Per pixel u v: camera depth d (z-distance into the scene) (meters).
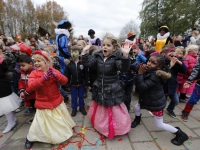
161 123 2.24
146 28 23.72
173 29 18.78
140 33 24.83
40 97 2.18
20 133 2.56
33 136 2.19
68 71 2.99
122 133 2.33
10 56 3.00
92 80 3.25
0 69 2.46
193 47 3.46
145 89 2.11
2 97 2.45
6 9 30.81
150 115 3.07
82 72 3.03
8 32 32.16
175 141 2.21
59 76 2.19
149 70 2.22
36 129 2.18
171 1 21.39
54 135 2.17
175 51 2.98
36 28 34.31
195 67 2.60
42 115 2.20
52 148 2.18
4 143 2.32
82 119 2.97
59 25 3.89
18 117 3.12
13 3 31.89
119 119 2.31
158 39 4.87
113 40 2.25
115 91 2.26
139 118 2.71
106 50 2.23
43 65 2.15
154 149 2.12
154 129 2.60
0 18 29.52
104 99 2.26
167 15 21.02
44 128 2.18
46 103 2.19
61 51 3.80
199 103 3.62
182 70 2.72
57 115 2.26
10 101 2.49
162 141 2.29
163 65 2.27
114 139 2.35
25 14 33.22
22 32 31.09
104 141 2.30
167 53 2.88
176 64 2.74
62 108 2.38
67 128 2.29
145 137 2.38
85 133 2.51
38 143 2.29
